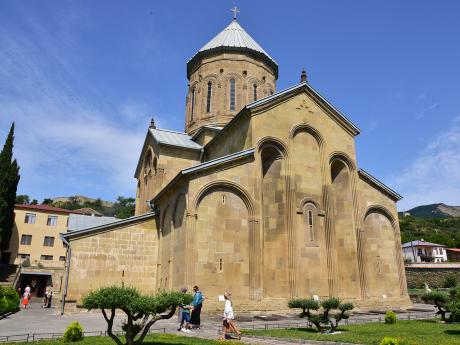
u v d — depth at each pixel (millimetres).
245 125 20516
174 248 18609
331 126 22734
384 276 22453
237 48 29531
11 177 43438
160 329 13398
